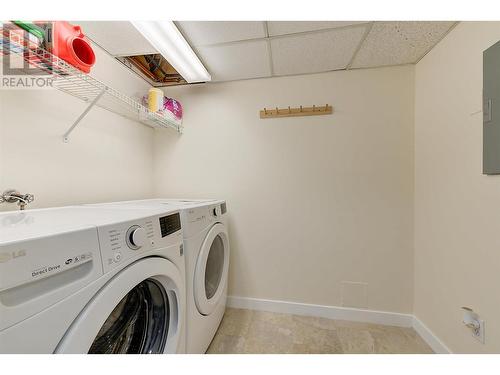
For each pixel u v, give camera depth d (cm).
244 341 144
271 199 183
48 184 111
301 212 179
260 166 184
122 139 163
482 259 105
